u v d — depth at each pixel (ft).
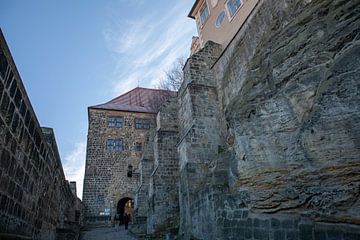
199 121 41.68
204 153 39.50
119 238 49.90
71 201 54.39
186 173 37.32
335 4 18.95
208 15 61.72
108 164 104.32
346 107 15.42
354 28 16.51
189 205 34.58
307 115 18.20
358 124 14.73
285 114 20.08
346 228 14.33
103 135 109.19
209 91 45.06
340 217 14.76
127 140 110.63
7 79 14.15
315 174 16.65
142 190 68.80
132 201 104.17
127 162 106.32
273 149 20.36
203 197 29.99
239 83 36.78
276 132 20.40
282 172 19.17
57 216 35.06
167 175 52.29
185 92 47.01
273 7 30.27
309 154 17.25
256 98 23.26
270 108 21.47
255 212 21.04
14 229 16.99
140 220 64.54
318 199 16.20
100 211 95.25
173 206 49.83
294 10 24.97
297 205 17.60
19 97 16.34
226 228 24.34
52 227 31.12
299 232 16.90
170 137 55.93
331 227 15.08
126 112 116.06
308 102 18.47
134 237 50.11
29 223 20.68
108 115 113.91
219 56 46.29
